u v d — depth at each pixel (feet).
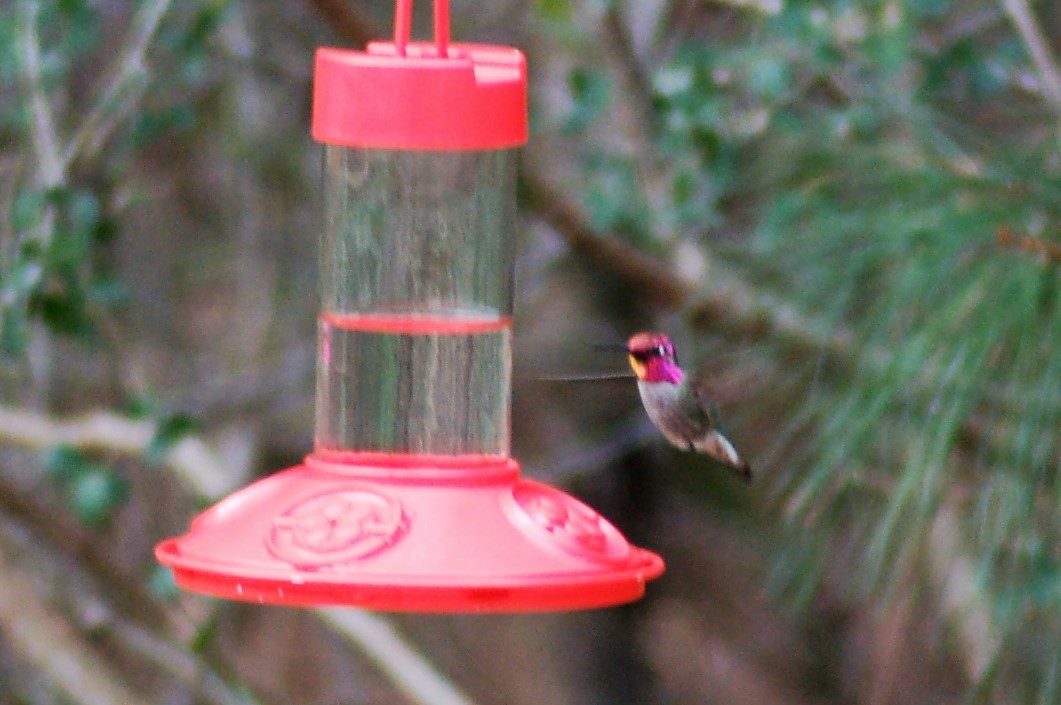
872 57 29.55
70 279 33.86
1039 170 18.76
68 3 34.81
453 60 18.54
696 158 33.76
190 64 35.83
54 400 40.75
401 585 16.57
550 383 43.73
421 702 41.75
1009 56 29.04
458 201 20.84
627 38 36.88
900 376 16.97
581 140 37.88
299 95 41.09
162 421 36.52
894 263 18.42
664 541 45.52
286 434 43.29
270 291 43.19
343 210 20.77
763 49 31.53
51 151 33.55
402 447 20.54
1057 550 17.16
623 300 42.70
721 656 46.88
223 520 18.65
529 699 48.52
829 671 43.62
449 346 20.65
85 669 41.45
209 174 42.75
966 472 18.02
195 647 38.96
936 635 22.97
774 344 21.88
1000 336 16.71
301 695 46.98
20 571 40.98
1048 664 17.88
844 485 18.34
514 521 18.21
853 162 20.76
